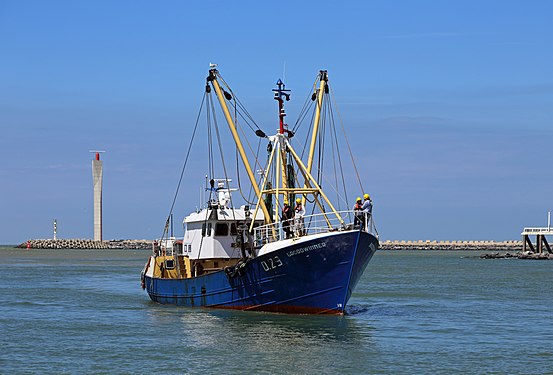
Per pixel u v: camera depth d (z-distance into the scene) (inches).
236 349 1521.9
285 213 1925.4
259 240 1988.2
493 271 4554.6
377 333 1732.3
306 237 1759.4
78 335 1715.1
